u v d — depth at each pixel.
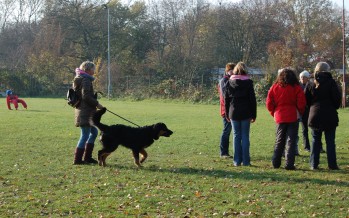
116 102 38.59
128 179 8.47
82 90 9.81
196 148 12.48
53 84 51.81
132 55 59.47
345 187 7.80
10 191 7.59
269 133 15.99
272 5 57.31
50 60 53.69
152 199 7.02
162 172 9.11
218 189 7.67
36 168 9.51
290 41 52.44
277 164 9.59
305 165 10.02
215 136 15.09
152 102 38.44
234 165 9.91
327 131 9.45
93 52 58.47
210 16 57.00
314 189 7.66
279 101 9.45
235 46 55.47
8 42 67.62
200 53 54.41
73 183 8.16
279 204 6.74
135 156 9.69
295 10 57.47
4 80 50.19
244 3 56.66
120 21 60.38
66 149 12.23
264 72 38.38
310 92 9.53
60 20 58.22
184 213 6.34
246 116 9.75
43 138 14.39
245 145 9.84
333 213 6.29
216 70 51.56
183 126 18.36
